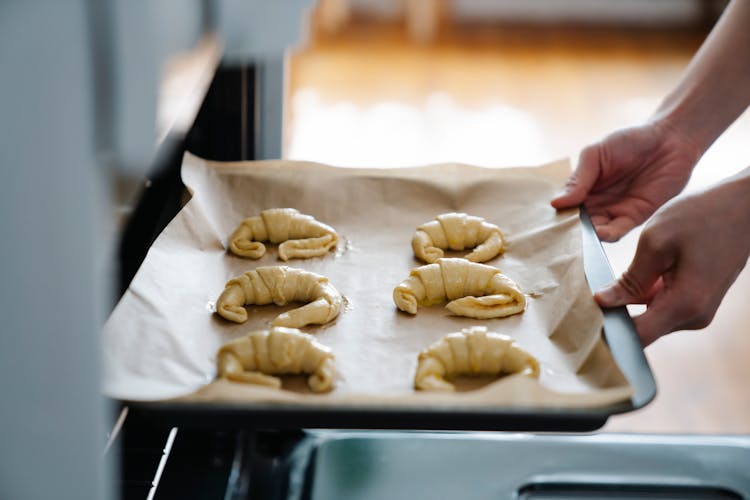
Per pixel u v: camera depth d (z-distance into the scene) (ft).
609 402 3.01
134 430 3.02
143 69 1.40
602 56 16.37
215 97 4.12
